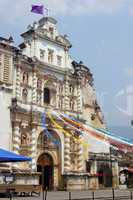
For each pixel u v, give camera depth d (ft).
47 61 234.58
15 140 203.51
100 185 258.78
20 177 196.54
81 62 261.65
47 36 236.63
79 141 242.37
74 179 230.89
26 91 218.18
